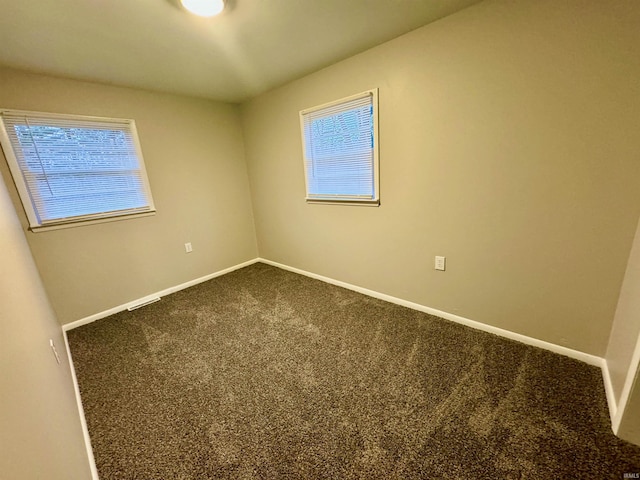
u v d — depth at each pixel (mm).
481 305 2057
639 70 1282
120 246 2754
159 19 1588
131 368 1879
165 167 2982
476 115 1781
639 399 1132
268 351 1989
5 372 568
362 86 2283
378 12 1678
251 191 3793
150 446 1312
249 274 3561
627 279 1424
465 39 1724
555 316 1748
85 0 1387
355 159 2521
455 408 1425
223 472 1181
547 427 1287
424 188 2137
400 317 2338
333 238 2969
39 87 2207
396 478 1120
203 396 1606
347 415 1425
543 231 1684
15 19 1496
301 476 1149
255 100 3270
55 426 840
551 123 1539
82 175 2486
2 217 1141
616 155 1398
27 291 1218
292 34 1869
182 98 3025
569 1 1381
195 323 2428
